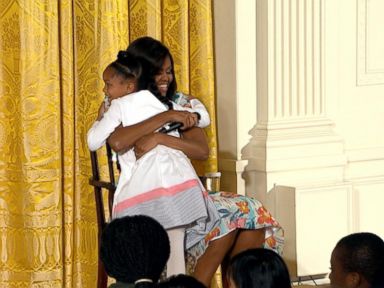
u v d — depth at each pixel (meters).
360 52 7.70
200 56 7.19
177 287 3.41
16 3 6.66
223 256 5.83
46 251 6.79
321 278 7.43
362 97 7.74
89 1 6.87
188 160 5.73
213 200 5.88
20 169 6.75
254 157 7.32
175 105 5.88
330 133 7.46
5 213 6.77
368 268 4.29
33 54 6.68
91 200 7.00
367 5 7.69
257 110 7.38
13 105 6.75
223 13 7.31
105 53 6.88
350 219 7.38
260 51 7.32
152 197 5.55
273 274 3.73
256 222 5.87
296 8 7.32
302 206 7.17
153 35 7.05
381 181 7.71
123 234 3.75
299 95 7.38
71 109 6.82
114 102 5.72
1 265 6.79
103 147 6.94
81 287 7.02
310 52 7.39
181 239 5.62
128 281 3.73
